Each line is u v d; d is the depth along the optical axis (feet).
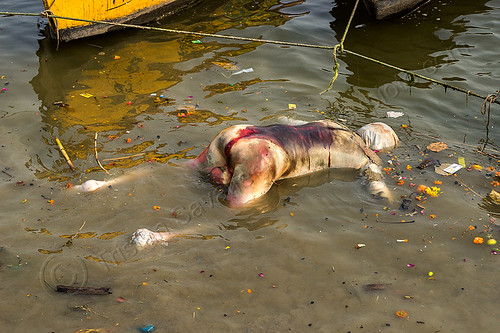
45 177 22.66
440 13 38.27
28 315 16.46
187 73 31.12
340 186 23.02
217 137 22.54
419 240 20.13
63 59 32.35
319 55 33.32
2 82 29.71
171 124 26.43
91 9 33.42
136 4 35.19
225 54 33.22
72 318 16.43
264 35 35.40
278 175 22.74
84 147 24.62
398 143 25.53
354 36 35.35
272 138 22.41
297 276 18.39
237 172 21.61
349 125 26.68
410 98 29.25
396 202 22.06
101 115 27.12
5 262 18.37
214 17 37.78
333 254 19.42
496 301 17.48
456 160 24.44
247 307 17.08
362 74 31.45
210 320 16.52
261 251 19.43
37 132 25.61
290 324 16.47
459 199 22.18
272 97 28.96
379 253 19.52
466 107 28.45
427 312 17.04
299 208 21.68
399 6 36.76
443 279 18.39
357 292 17.79
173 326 16.26
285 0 40.29
